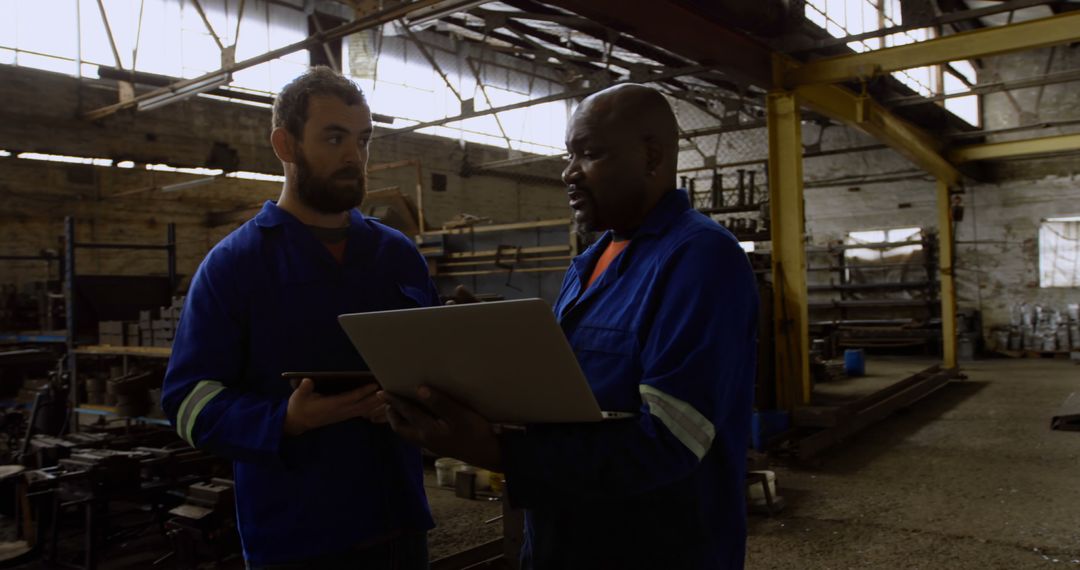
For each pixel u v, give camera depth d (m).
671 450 1.12
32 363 7.48
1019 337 15.58
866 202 17.12
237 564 3.83
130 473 4.00
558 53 9.16
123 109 11.25
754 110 16.86
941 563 3.78
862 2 11.18
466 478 5.07
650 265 1.32
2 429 6.57
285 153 1.62
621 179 1.37
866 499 4.98
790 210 7.30
